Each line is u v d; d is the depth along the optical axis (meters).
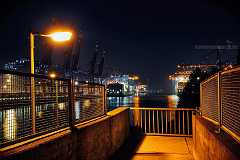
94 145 5.97
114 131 7.99
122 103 93.44
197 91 28.97
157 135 10.88
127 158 7.61
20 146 3.44
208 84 6.39
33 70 6.14
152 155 7.94
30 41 6.18
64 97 5.04
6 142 3.32
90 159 5.68
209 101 6.25
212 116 5.80
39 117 4.17
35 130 4.02
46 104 4.40
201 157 5.87
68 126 5.11
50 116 4.50
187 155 7.95
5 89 3.37
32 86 3.98
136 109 11.48
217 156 3.90
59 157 4.16
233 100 3.83
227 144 3.45
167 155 7.95
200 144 6.05
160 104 80.50
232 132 3.89
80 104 5.96
